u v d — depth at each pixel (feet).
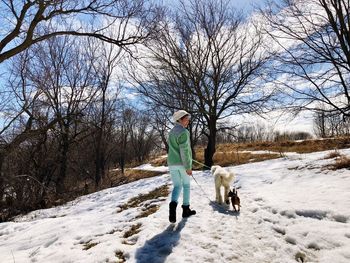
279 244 16.93
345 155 33.88
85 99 66.33
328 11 39.58
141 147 182.70
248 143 104.17
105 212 29.14
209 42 54.65
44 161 56.49
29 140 48.91
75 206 39.22
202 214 21.75
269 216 20.62
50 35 31.32
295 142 86.58
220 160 77.61
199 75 54.85
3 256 20.29
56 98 59.98
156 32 38.01
